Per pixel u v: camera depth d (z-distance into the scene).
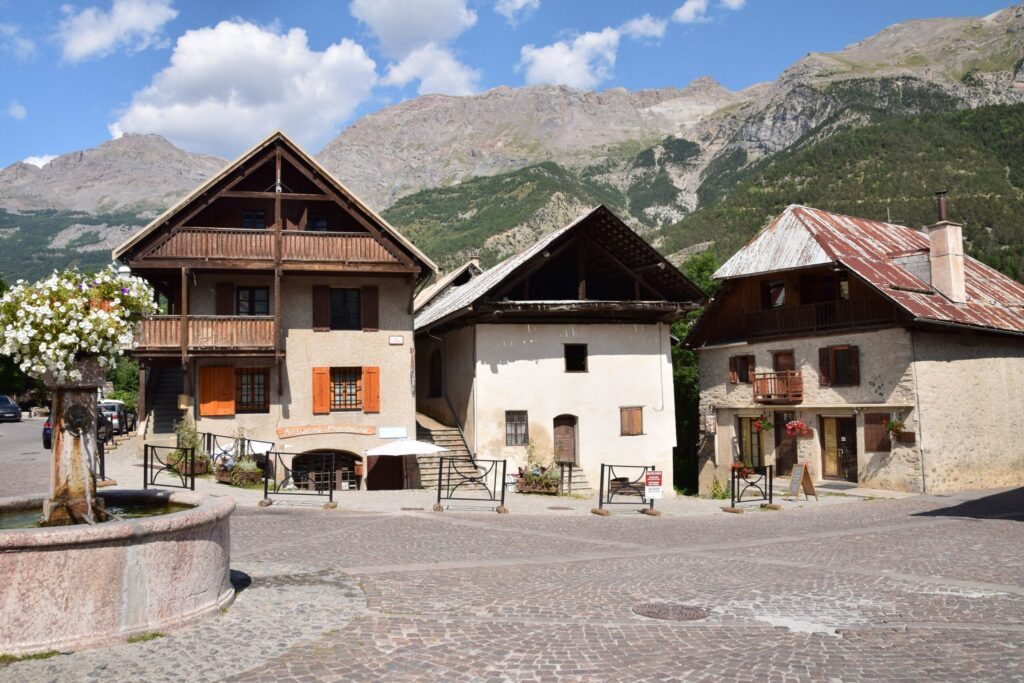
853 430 27.02
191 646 6.85
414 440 24.05
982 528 15.53
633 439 27.69
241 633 7.28
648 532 15.34
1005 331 26.53
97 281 8.90
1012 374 27.84
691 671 6.41
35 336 8.33
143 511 9.34
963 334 26.34
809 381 28.09
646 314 28.16
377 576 10.08
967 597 9.34
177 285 26.62
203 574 7.73
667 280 28.08
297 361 25.52
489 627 7.68
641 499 23.36
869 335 26.02
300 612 8.09
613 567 11.24
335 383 26.09
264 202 25.97
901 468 24.88
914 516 18.09
